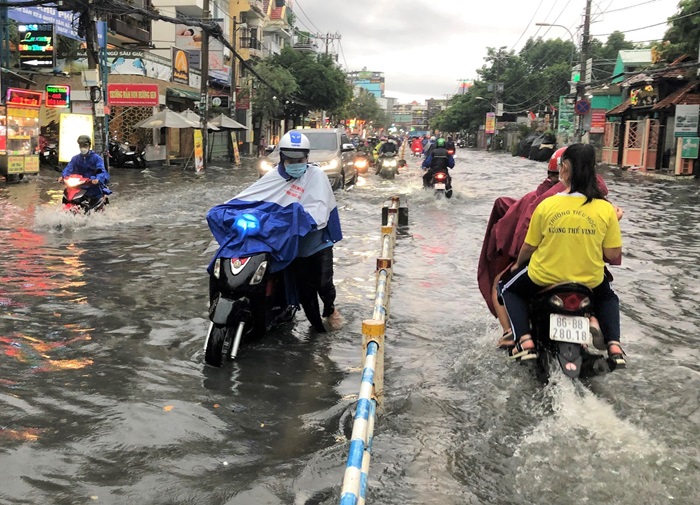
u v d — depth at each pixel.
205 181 21.62
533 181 24.12
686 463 3.25
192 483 3.05
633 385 4.20
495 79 83.81
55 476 3.08
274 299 5.46
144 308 5.96
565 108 49.25
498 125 78.38
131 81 28.44
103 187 11.33
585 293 4.01
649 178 26.52
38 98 20.23
